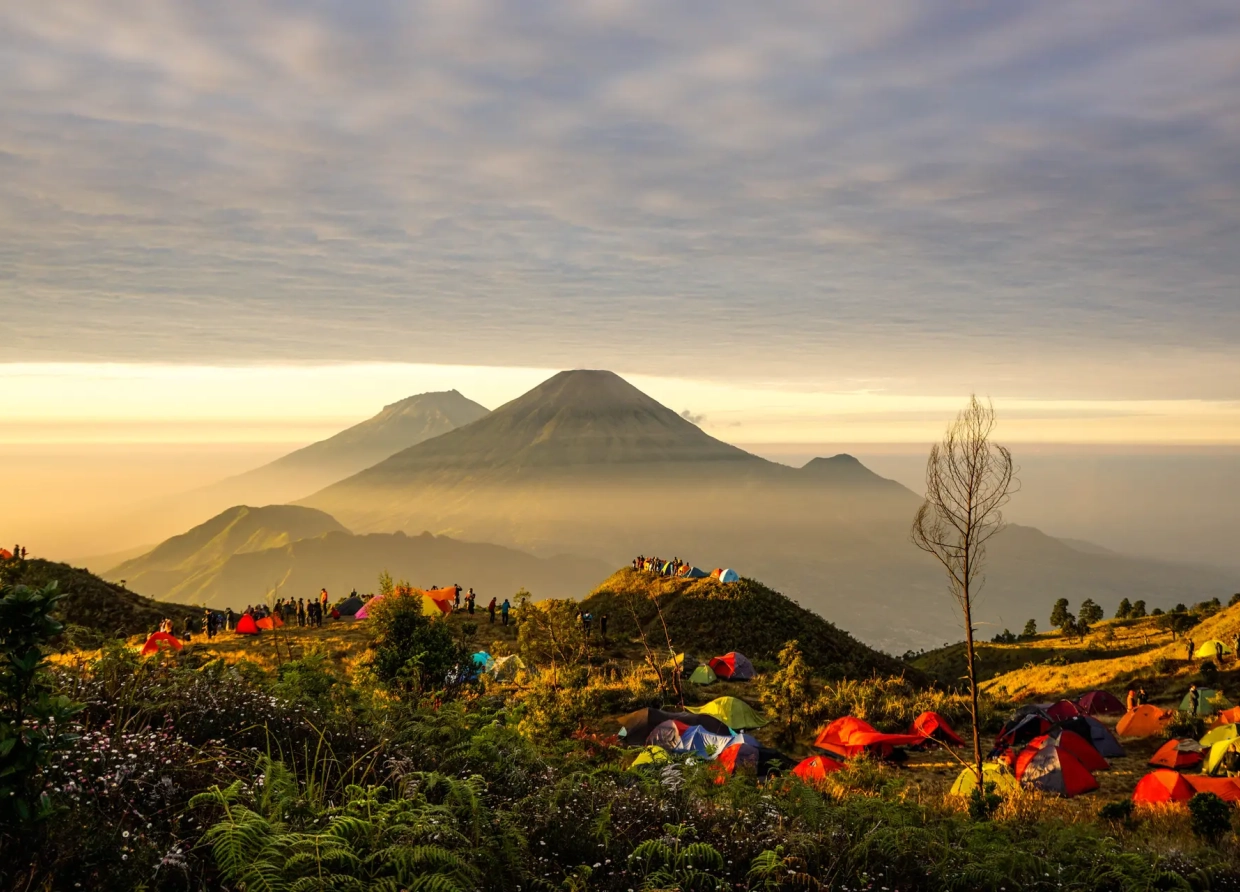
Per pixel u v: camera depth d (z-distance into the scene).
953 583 19.56
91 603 54.50
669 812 9.43
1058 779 26.72
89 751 6.46
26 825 5.32
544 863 7.45
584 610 72.06
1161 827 18.28
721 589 67.44
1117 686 50.78
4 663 5.54
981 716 39.44
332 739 9.09
